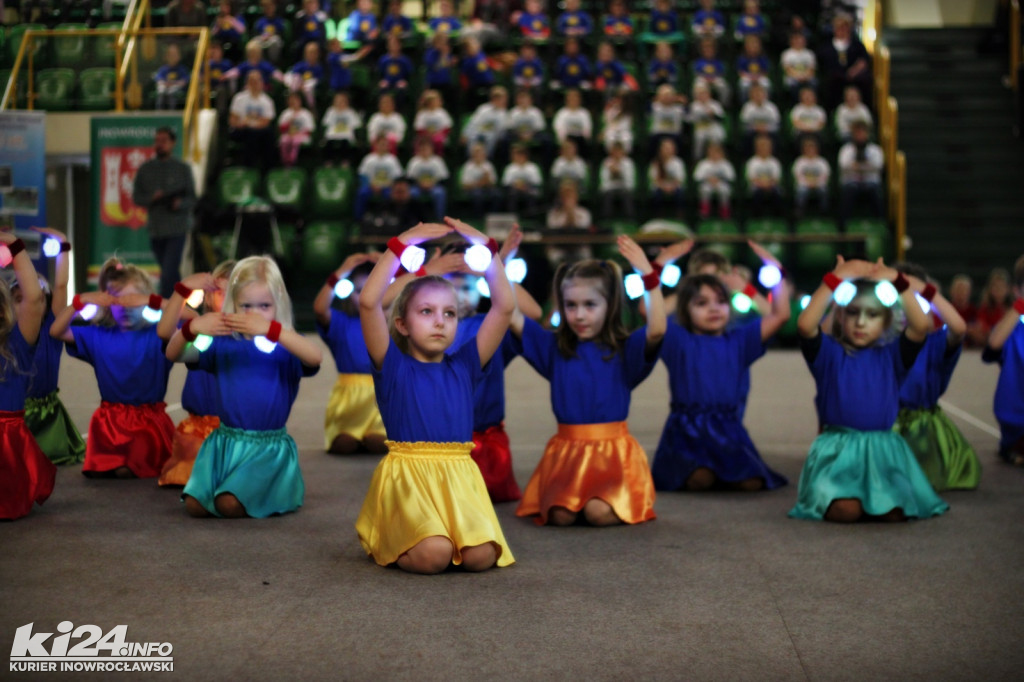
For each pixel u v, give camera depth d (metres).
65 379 11.15
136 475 6.03
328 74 18.47
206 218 15.27
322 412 9.06
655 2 19.58
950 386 10.93
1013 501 5.52
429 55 17.97
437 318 4.12
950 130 19.02
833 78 18.33
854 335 5.14
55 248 5.97
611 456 5.00
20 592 3.68
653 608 3.58
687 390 5.91
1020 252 17.39
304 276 15.90
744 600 3.68
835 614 3.53
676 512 5.25
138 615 3.45
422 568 3.96
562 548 4.45
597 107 18.00
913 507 4.99
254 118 16.66
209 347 5.04
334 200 16.22
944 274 17.22
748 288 6.54
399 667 3.00
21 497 4.86
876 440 5.11
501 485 5.58
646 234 14.12
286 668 2.98
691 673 2.98
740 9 20.83
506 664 3.03
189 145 15.95
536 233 14.19
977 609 3.59
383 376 4.16
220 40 18.73
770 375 11.85
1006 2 20.05
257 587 3.78
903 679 2.95
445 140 16.83
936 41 20.47
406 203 15.00
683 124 17.12
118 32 16.62
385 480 4.14
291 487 5.12
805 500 5.13
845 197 16.12
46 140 16.53
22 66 16.72
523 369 12.98
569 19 19.55
